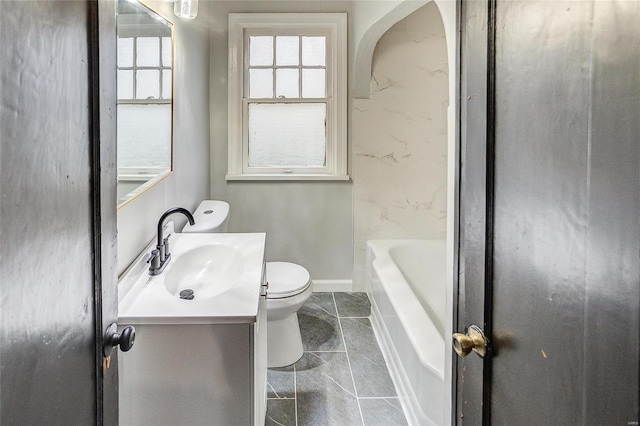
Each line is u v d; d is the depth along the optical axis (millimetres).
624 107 590
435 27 3619
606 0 619
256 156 3768
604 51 625
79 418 817
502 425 930
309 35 3678
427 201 3787
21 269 624
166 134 2342
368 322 3348
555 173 739
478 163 1010
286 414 2305
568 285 709
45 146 687
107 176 944
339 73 3635
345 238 3830
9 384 596
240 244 2242
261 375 2045
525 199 831
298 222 3793
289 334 2781
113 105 983
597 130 640
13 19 601
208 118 3582
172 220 2498
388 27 3018
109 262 962
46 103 689
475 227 1032
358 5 3385
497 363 948
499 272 934
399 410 2357
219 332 1545
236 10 3564
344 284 3875
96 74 875
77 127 800
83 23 823
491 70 948
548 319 765
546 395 773
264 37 3666
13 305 605
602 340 634
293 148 3768
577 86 683
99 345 901
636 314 573
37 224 666
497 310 945
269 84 3699
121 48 1707
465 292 1102
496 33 929
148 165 2066
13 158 603
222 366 1558
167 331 1533
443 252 3680
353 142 3703
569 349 709
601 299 636
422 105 3693
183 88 2719
